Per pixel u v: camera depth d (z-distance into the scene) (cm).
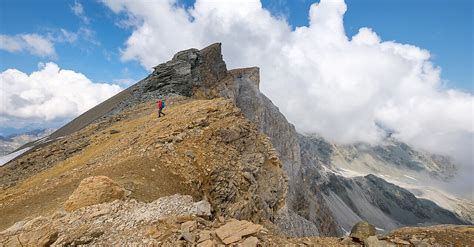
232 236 1204
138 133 3092
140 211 1416
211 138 2959
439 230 1309
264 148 3712
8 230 1318
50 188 2052
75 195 1491
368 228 1305
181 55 7038
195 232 1220
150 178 2041
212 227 1320
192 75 6688
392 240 1219
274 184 3509
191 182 2261
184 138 2753
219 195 2484
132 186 1805
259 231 1277
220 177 2586
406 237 1263
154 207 1466
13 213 1739
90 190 1502
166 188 2009
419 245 1166
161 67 6569
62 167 3028
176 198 1593
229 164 2831
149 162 2247
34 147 6606
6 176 3394
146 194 1775
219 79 8488
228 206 2508
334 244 1235
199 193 2284
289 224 3619
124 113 4903
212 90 7450
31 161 3706
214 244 1134
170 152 2464
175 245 1123
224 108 3662
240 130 3388
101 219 1330
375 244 1169
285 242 1212
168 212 1426
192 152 2584
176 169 2298
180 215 1414
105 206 1434
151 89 6241
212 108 3556
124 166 2148
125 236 1208
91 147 3491
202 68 7419
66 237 1182
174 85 6175
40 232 1230
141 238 1186
